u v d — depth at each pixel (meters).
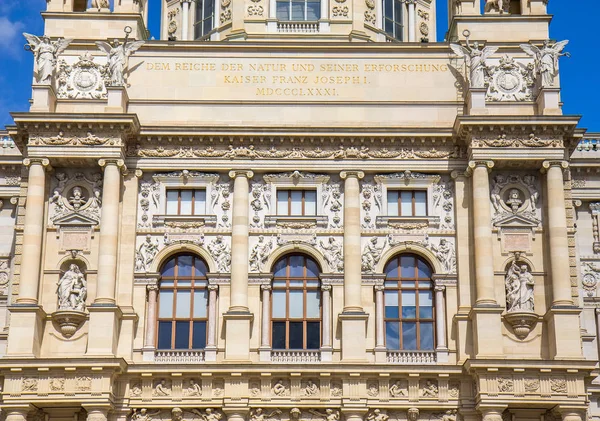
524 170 69.38
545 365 63.66
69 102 70.06
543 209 68.69
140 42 71.31
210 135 69.12
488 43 72.75
